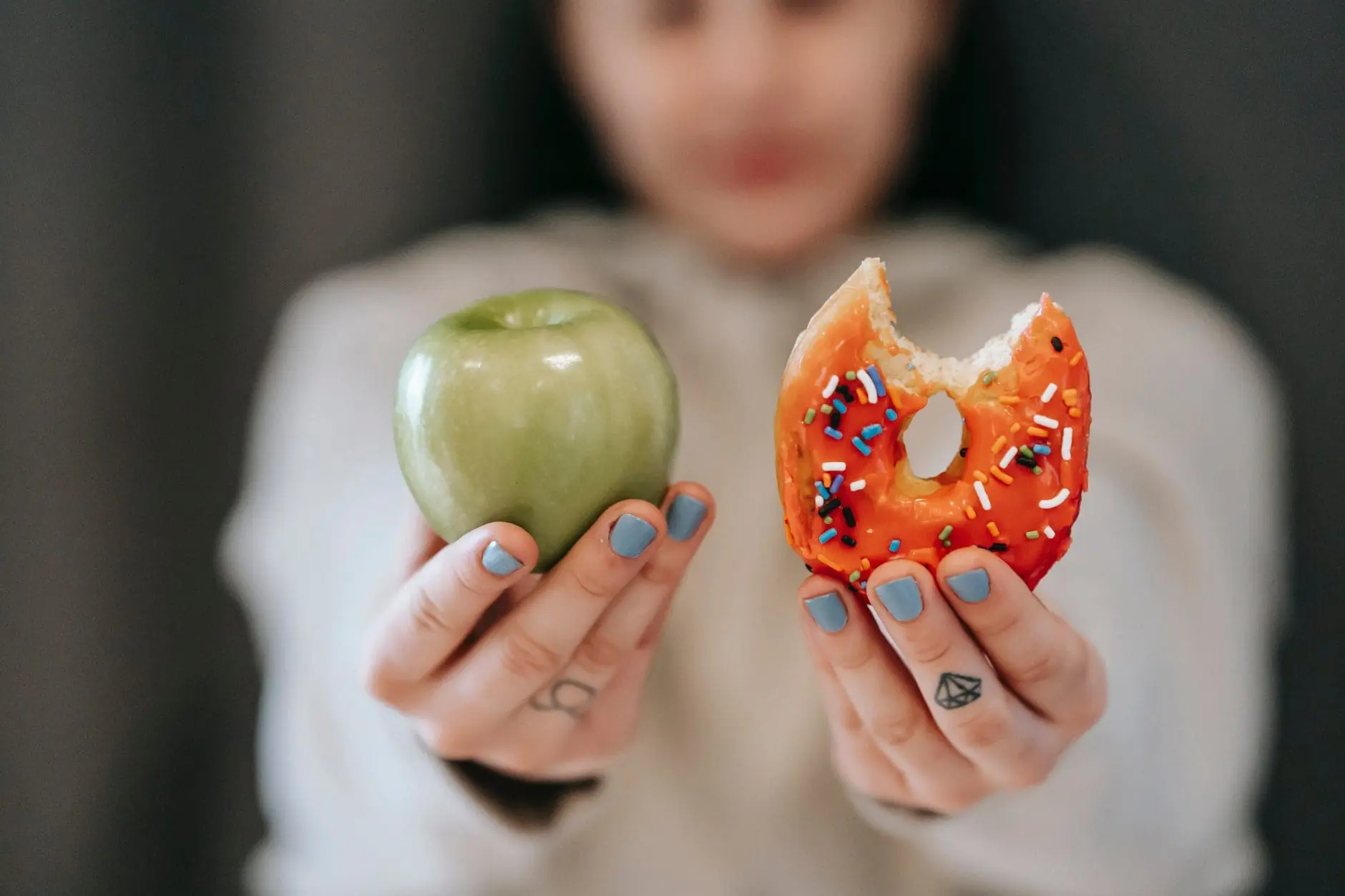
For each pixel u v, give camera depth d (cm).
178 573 83
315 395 66
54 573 81
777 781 63
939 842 50
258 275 80
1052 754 40
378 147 79
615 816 62
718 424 68
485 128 79
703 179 65
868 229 72
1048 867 50
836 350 37
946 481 38
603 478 37
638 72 62
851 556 37
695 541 40
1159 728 53
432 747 44
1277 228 73
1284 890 77
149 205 78
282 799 65
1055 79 72
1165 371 62
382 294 71
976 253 73
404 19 77
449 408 37
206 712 84
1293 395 74
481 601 38
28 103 75
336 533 57
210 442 82
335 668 54
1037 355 37
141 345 80
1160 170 74
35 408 79
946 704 38
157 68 77
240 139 78
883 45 62
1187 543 57
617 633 41
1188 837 56
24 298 77
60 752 82
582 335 37
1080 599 51
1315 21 69
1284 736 77
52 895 83
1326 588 75
